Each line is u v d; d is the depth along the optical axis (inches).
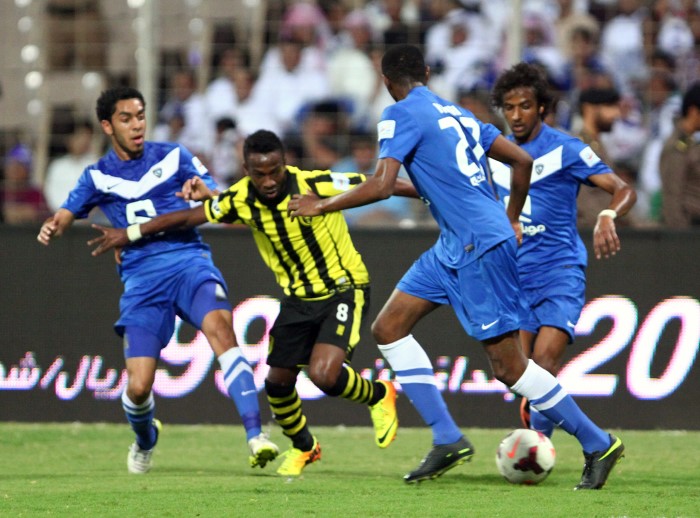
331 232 783.7
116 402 1139.9
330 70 1453.0
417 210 1258.0
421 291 734.5
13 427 1111.6
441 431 730.8
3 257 1159.0
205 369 1128.2
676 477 773.9
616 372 1092.5
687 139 1135.0
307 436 808.3
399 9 1493.6
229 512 589.0
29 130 1398.9
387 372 1118.4
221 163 1382.9
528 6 1496.1
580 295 822.5
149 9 1204.5
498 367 701.3
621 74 1401.3
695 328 1085.1
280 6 1467.8
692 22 1422.2
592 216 1100.5
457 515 575.8
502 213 695.1
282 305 794.2
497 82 842.2
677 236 1088.8
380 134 690.2
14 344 1154.7
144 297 826.2
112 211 855.7
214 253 1128.8
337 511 591.2
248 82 1439.5
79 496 654.5
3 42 1434.5
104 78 1422.2
